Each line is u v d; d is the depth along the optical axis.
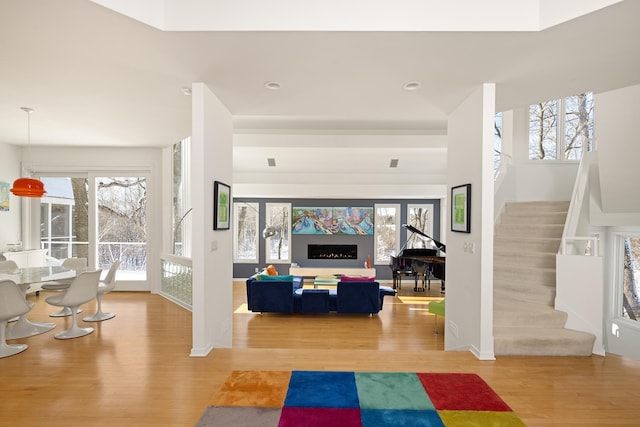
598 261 3.58
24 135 5.57
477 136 3.42
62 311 5.14
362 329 5.67
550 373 3.05
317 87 3.46
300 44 2.62
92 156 6.53
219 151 3.79
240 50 2.72
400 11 2.44
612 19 2.29
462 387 2.76
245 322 6.02
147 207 6.58
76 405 2.49
